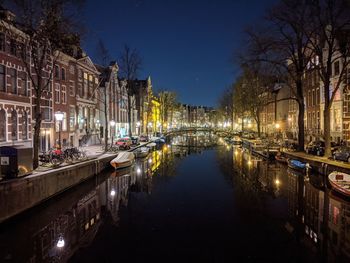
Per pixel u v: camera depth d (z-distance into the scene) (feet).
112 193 65.36
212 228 44.86
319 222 46.70
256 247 38.63
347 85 99.19
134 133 221.66
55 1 59.11
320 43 82.94
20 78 79.56
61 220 48.78
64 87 109.70
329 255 36.37
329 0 75.00
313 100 135.13
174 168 96.37
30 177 48.39
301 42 90.22
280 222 46.96
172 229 44.50
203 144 192.24
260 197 60.90
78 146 120.98
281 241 40.24
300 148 100.17
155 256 36.40
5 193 42.06
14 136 77.36
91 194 64.90
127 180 78.28
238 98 185.26
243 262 34.96
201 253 37.04
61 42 68.80
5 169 47.01
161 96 286.25
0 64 71.46
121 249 38.24
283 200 58.59
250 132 209.56
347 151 75.25
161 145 180.96
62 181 59.00
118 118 183.93
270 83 105.29
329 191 61.93
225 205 55.72
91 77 140.46
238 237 41.63
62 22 62.08
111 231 43.83
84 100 129.08
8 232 42.57
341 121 105.50
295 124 160.45
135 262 34.99
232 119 257.96
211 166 100.07
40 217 50.37
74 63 119.24
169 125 365.81
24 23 59.41
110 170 88.84
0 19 65.98
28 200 47.50
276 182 74.18
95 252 37.40
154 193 64.85
